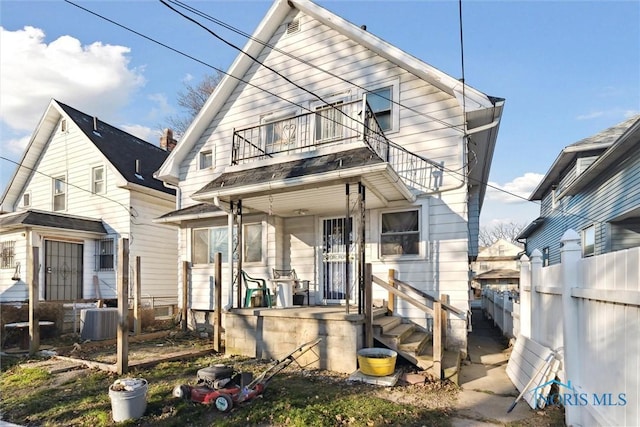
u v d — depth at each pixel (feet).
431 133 26.27
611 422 10.39
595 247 35.60
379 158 20.10
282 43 32.50
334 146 23.48
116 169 42.42
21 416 14.02
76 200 46.14
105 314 28.07
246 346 23.26
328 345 20.22
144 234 43.39
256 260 31.50
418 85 26.91
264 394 15.75
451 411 14.29
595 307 11.71
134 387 13.74
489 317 45.65
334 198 25.02
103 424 13.12
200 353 23.73
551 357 14.71
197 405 14.48
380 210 27.71
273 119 32.45
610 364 10.64
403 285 25.17
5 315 28.37
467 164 26.22
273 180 22.21
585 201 38.37
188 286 34.55
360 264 20.90
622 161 29.27
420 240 26.14
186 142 36.42
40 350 24.64
